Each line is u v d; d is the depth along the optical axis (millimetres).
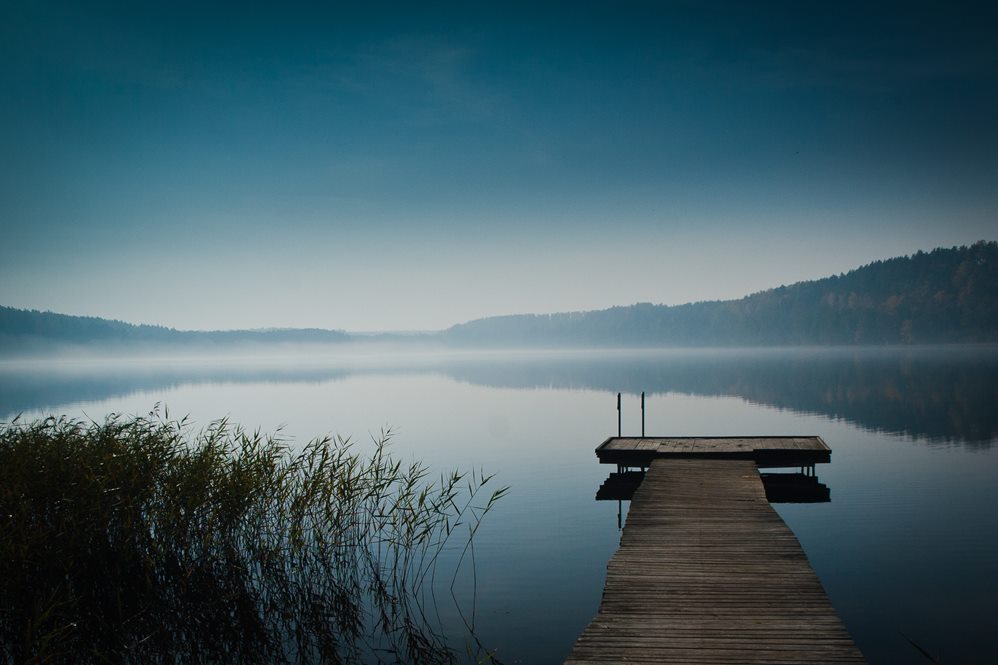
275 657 6539
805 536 10516
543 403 40312
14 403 43562
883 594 7973
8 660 6348
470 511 12336
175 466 8844
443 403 41312
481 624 7164
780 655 4824
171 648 6750
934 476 15625
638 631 5258
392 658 6465
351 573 8547
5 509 7418
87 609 7312
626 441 15469
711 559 7012
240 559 8359
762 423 27172
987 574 8633
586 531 10852
